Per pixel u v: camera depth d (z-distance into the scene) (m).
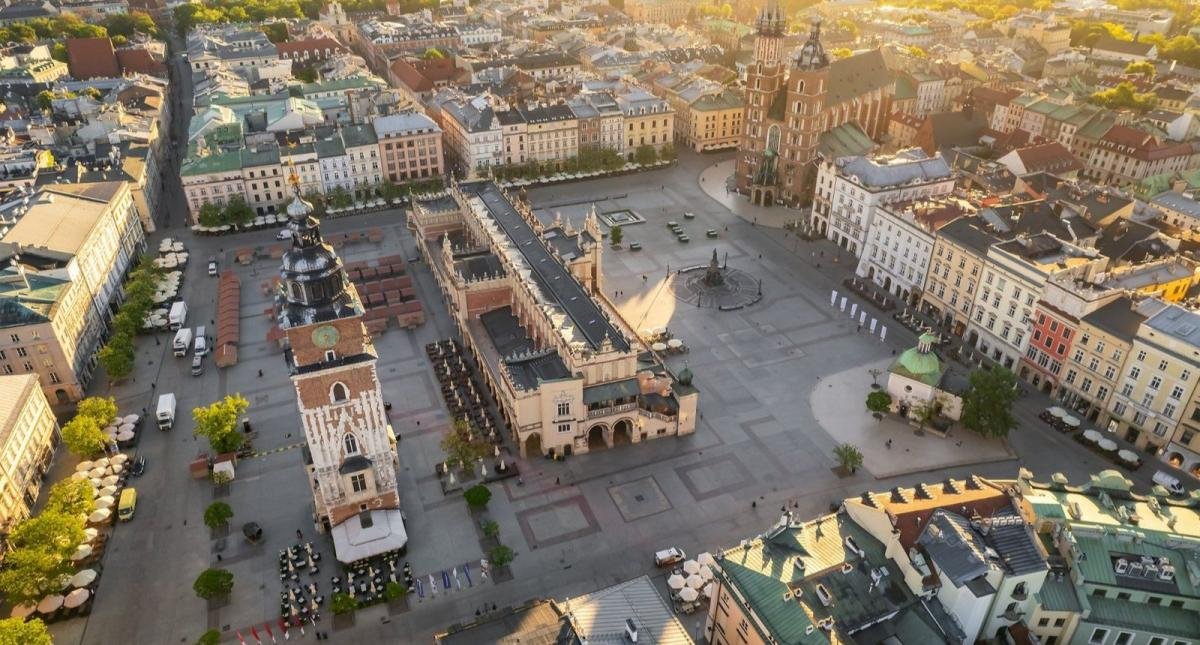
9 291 159.00
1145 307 149.75
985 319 178.12
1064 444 149.75
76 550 119.56
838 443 149.38
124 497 133.12
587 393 142.75
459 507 133.75
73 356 164.62
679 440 150.38
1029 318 166.12
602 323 151.25
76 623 113.25
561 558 123.75
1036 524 100.25
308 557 123.06
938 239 187.25
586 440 145.88
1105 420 153.75
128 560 123.62
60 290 165.88
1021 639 93.31
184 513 133.00
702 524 130.25
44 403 147.12
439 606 115.50
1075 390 158.88
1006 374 145.62
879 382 168.25
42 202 196.25
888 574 97.69
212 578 111.94
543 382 137.88
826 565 98.44
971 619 91.94
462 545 126.06
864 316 184.00
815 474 141.38
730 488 138.12
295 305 107.19
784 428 153.50
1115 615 93.88
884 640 92.69
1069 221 191.38
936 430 151.62
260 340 184.62
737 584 96.25
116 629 112.19
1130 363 146.38
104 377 171.75
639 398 149.00
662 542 126.88
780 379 169.12
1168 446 143.25
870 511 103.00
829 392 164.75
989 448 147.88
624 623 90.44
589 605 93.00
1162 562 94.88
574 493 136.88
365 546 121.19
